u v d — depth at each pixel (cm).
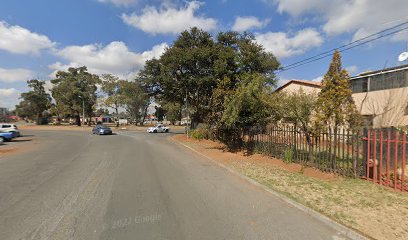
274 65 1864
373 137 653
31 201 543
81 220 439
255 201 543
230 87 1572
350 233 383
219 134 1770
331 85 827
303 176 743
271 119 1141
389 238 365
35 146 1892
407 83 1488
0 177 783
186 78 2217
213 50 2012
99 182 712
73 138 2759
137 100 6341
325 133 783
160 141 2252
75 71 6188
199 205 518
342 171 718
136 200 549
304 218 448
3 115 9150
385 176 664
